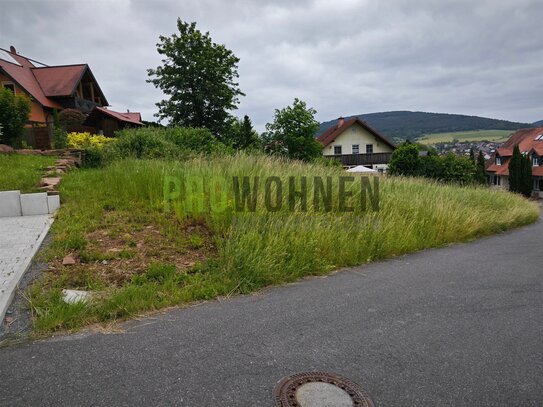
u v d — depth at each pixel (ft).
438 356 11.17
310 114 90.84
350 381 9.86
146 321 12.84
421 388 9.62
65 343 11.20
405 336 12.37
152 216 22.43
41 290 13.75
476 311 14.57
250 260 17.21
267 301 15.05
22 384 9.25
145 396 8.98
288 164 36.50
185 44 103.71
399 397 9.26
